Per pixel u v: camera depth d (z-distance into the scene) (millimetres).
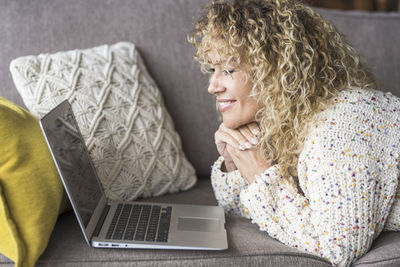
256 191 981
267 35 957
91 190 969
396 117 965
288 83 976
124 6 1396
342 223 897
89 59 1274
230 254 870
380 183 927
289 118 981
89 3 1378
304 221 943
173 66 1413
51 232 881
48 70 1195
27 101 1150
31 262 805
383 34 1543
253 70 979
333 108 960
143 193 1246
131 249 865
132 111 1254
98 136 1176
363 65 1235
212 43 977
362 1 2523
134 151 1229
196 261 853
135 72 1322
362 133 927
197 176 1468
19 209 814
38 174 848
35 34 1331
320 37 1005
